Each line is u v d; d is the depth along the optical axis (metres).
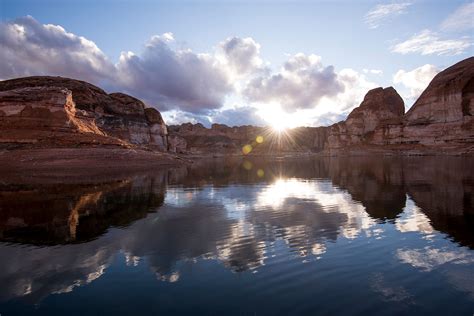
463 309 6.00
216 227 12.47
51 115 50.19
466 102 78.50
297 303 6.31
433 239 10.45
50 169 38.47
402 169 40.09
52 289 7.05
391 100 126.00
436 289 6.84
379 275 7.63
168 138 107.19
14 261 8.80
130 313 6.01
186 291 6.89
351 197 19.75
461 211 14.60
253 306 6.21
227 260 8.76
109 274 7.86
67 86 75.19
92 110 75.81
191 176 36.62
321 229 11.99
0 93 48.41
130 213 15.27
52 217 14.31
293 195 21.16
